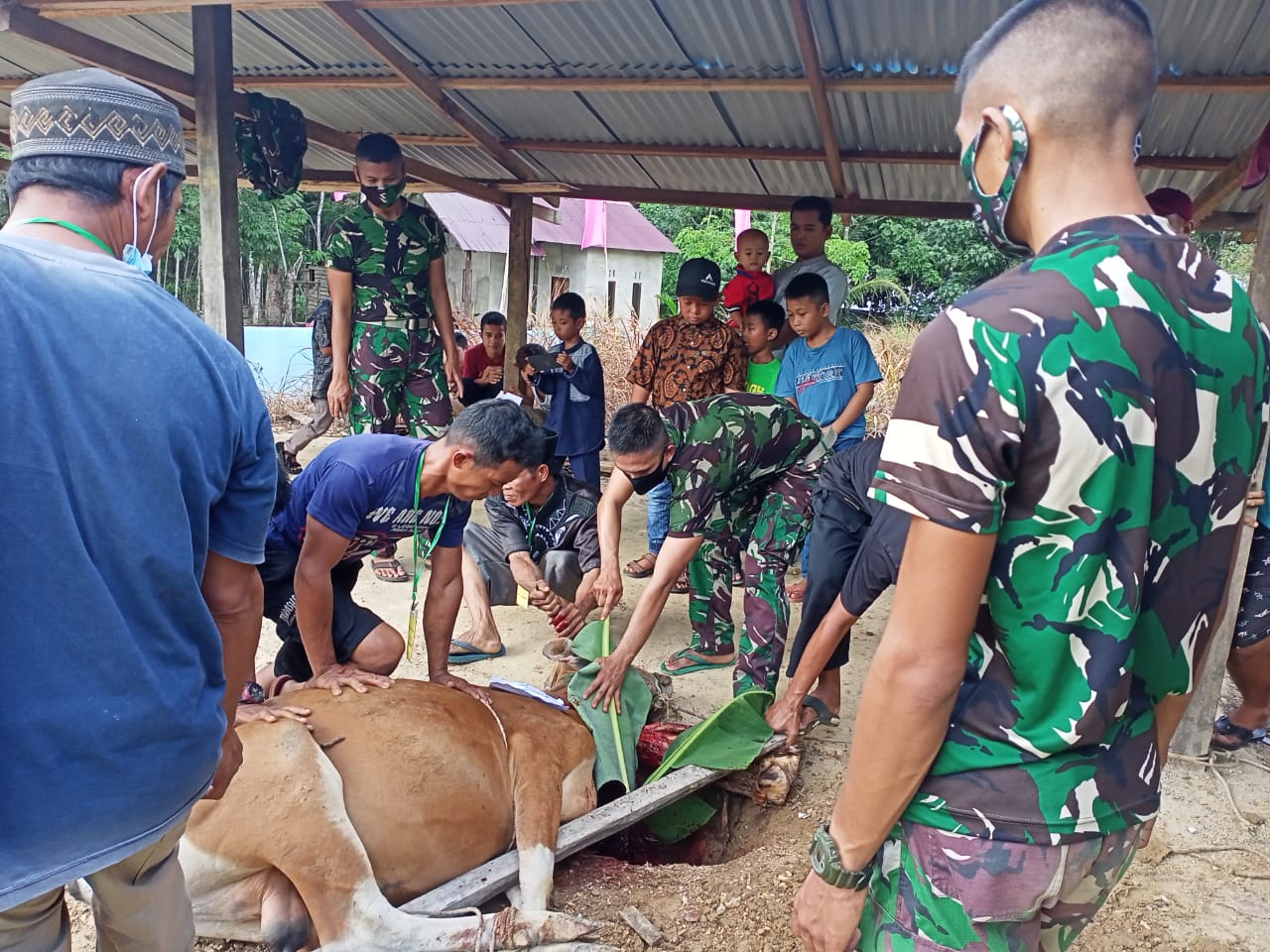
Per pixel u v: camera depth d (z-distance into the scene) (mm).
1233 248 19188
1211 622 1268
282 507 3033
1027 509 1149
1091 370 1100
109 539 1312
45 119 1438
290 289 19375
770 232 20234
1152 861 2803
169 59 6055
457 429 2791
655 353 5547
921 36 4414
